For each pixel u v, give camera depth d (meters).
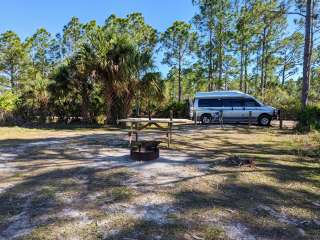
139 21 36.31
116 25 35.69
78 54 17.61
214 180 5.42
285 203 4.32
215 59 33.00
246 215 3.88
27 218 3.79
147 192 4.77
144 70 17.28
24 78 43.09
